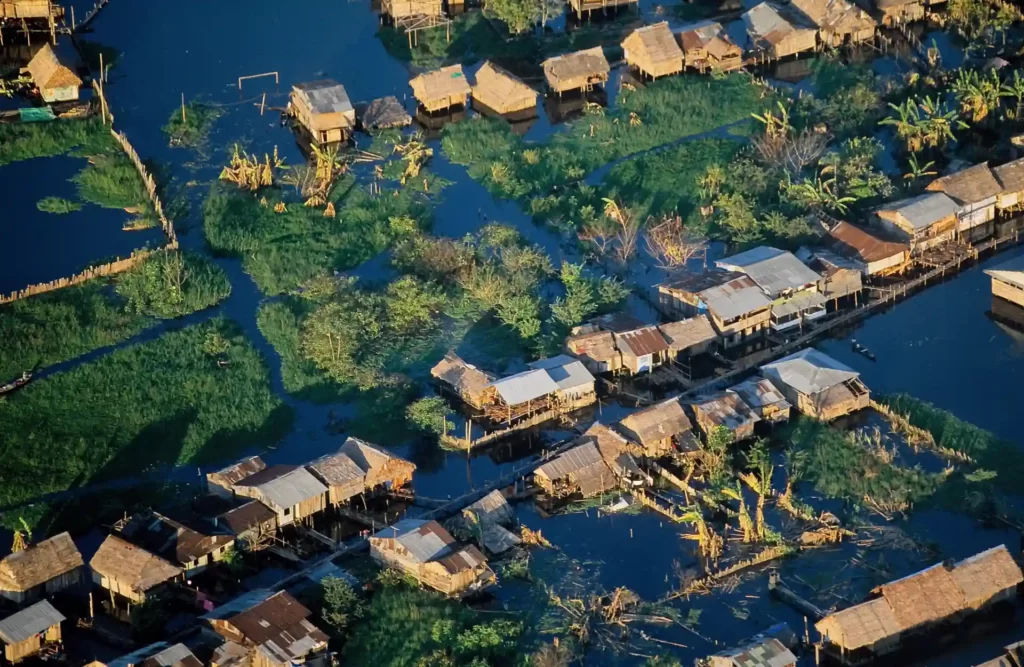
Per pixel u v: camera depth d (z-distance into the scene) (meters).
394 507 138.88
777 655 118.88
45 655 121.75
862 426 149.88
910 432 148.12
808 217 177.12
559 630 124.50
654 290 168.88
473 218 178.00
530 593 128.88
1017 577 127.62
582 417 151.25
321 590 126.69
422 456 146.00
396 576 128.62
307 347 155.25
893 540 134.88
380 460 139.38
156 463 142.12
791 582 130.88
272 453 144.38
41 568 126.00
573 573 131.50
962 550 134.00
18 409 145.25
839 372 152.62
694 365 158.62
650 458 144.38
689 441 144.25
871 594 126.31
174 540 129.88
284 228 173.38
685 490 140.75
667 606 128.00
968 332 164.75
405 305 160.38
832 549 134.38
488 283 163.88
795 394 151.75
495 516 136.00
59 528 134.50
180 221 174.12
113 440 143.50
